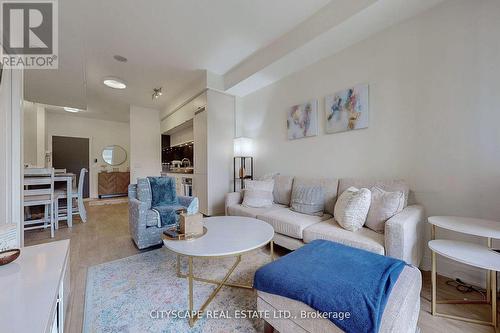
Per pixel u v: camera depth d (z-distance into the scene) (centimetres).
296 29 258
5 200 172
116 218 404
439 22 192
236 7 223
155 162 600
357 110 247
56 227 334
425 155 201
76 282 182
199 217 170
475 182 175
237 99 414
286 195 298
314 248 147
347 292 97
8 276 103
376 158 235
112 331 128
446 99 189
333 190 248
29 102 469
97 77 390
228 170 404
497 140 166
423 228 196
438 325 132
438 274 191
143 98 505
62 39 228
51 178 305
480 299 155
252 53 316
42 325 74
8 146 176
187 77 394
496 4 166
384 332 84
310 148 304
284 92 339
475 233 131
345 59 260
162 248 257
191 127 517
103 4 214
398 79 218
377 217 183
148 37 272
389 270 114
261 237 163
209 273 195
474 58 175
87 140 689
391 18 209
